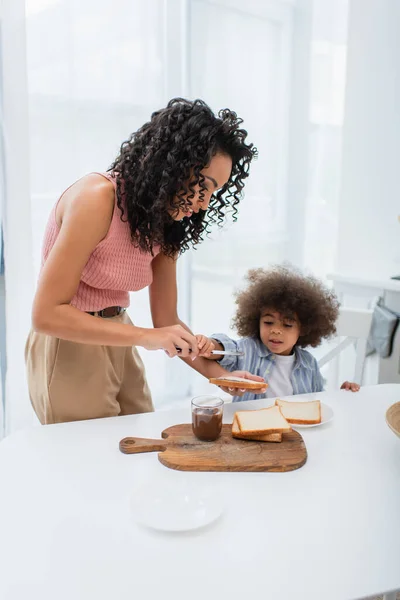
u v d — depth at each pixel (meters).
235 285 2.87
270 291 1.55
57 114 2.12
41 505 0.83
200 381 2.83
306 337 1.64
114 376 1.25
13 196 1.93
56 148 2.14
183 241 1.20
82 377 1.18
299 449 1.01
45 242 1.13
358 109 2.79
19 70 1.87
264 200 2.89
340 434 1.10
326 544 0.75
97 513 0.81
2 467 0.94
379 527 0.79
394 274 2.71
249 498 0.86
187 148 0.96
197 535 0.76
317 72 2.90
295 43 2.80
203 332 2.82
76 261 1.00
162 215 1.03
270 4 2.67
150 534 0.76
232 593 0.65
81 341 1.04
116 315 1.22
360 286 2.52
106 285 1.13
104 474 0.93
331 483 0.91
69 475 0.92
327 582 0.67
